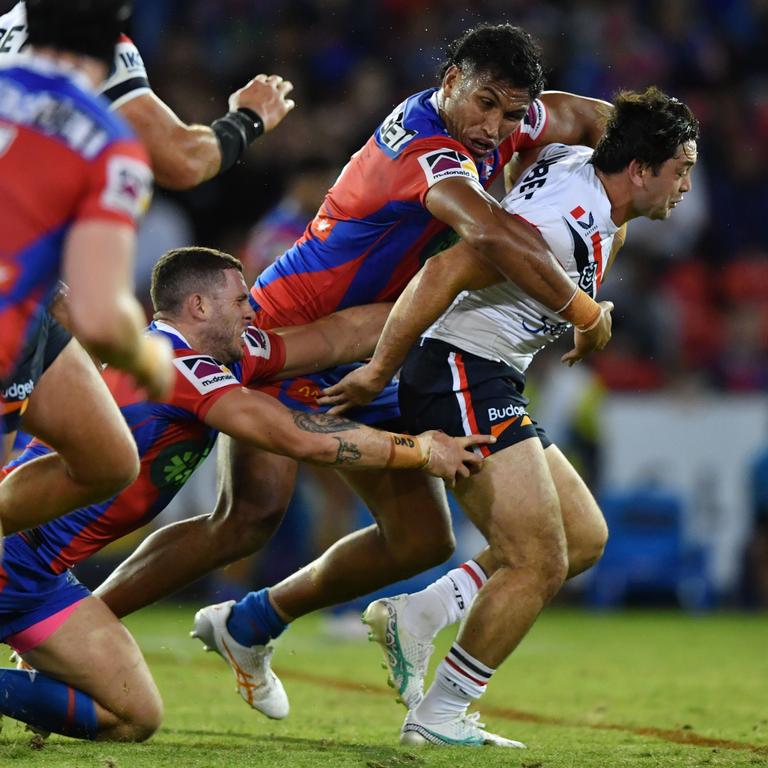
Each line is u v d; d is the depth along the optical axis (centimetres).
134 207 1034
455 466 1463
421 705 1505
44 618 1431
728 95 5175
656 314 4388
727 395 4138
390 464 1459
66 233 1055
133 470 1345
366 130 4534
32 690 1429
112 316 994
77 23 1098
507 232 1407
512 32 1506
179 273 1542
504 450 1481
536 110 1675
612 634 3212
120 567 1692
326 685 2242
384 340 1483
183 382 1482
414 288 1460
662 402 3866
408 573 1720
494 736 1515
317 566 1712
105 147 1036
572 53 4997
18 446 1697
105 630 1448
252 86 1532
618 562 3831
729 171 5000
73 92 1054
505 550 1470
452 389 1508
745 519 3859
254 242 3203
